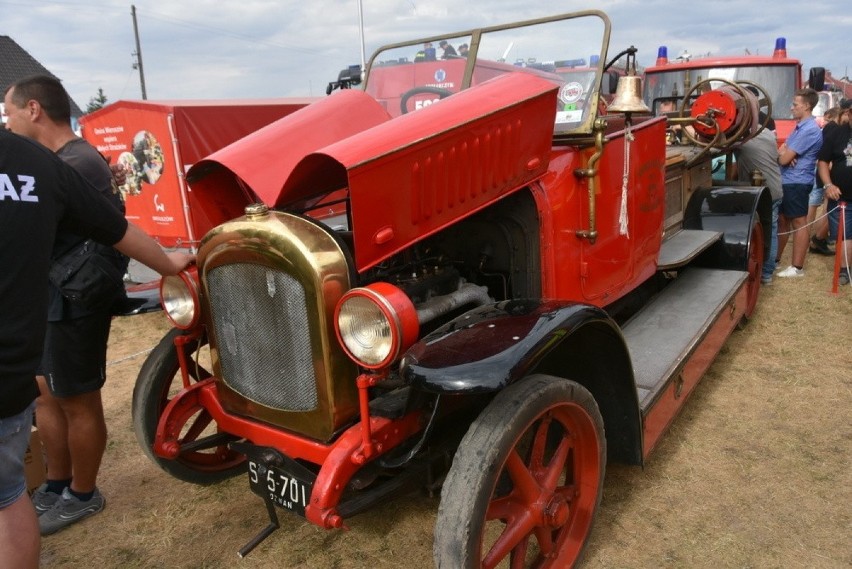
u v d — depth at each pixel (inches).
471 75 114.5
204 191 89.8
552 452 103.2
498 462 69.1
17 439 67.2
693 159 170.2
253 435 85.4
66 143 100.7
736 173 216.1
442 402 82.7
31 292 65.5
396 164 72.5
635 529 98.7
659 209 136.9
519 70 111.3
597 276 112.4
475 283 102.9
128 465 126.3
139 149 323.0
